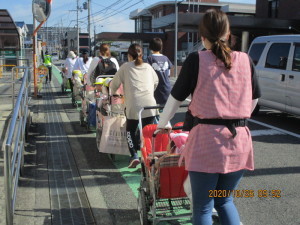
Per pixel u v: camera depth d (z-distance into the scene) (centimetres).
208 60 226
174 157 290
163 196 310
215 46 227
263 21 2722
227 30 233
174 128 301
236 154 227
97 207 394
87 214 383
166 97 553
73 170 515
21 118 491
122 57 4284
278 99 799
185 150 240
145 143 385
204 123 227
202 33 237
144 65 488
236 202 409
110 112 543
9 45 1817
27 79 699
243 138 231
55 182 471
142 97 475
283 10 2881
